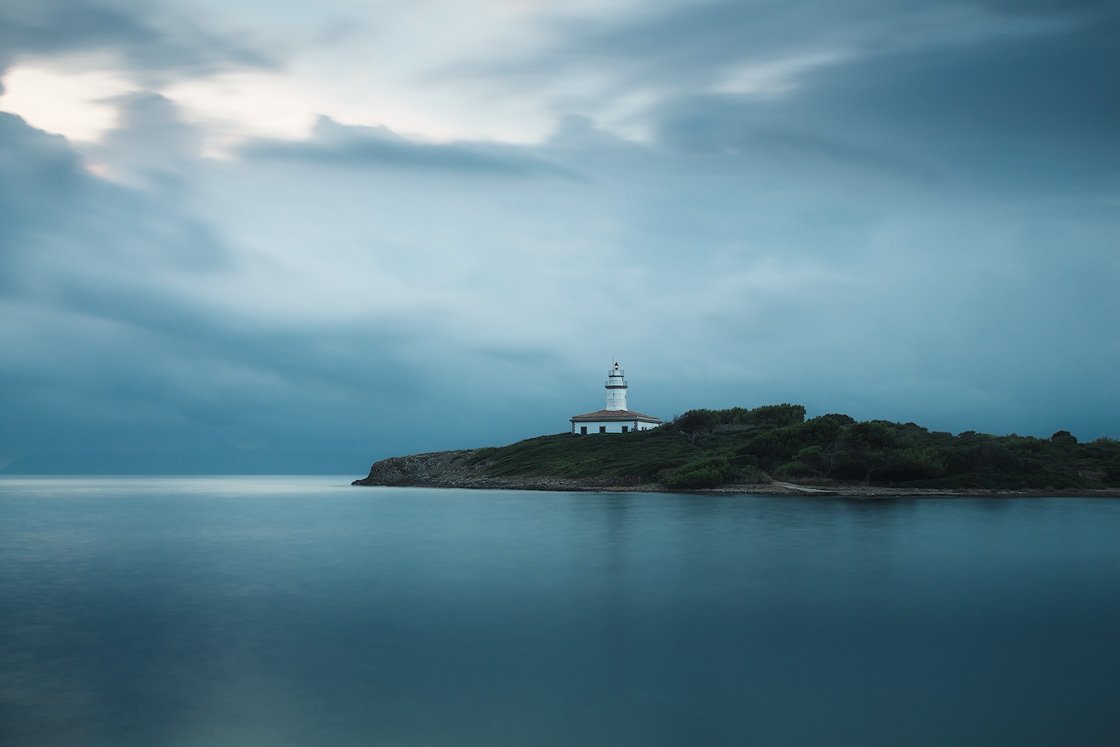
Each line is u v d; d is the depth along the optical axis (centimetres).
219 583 5131
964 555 6044
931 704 2773
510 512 10150
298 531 8575
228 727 2602
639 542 6925
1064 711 2702
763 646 3503
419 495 15200
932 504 10431
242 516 11250
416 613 4166
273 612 4216
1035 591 4678
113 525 9812
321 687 2961
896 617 4034
